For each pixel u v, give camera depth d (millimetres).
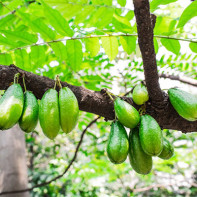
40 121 268
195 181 1595
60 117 271
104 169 1212
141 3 245
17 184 647
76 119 278
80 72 550
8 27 445
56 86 333
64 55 391
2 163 659
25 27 428
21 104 270
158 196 1825
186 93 336
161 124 381
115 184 1613
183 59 562
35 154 1567
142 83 360
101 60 552
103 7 348
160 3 332
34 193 1400
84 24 397
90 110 359
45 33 365
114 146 294
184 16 315
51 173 1414
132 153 311
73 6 350
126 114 302
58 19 328
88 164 1187
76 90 346
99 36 377
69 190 1438
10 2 389
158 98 348
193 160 1399
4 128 254
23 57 418
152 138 286
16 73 318
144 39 277
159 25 381
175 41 385
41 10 383
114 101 330
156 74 317
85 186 1404
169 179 1478
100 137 1134
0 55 409
